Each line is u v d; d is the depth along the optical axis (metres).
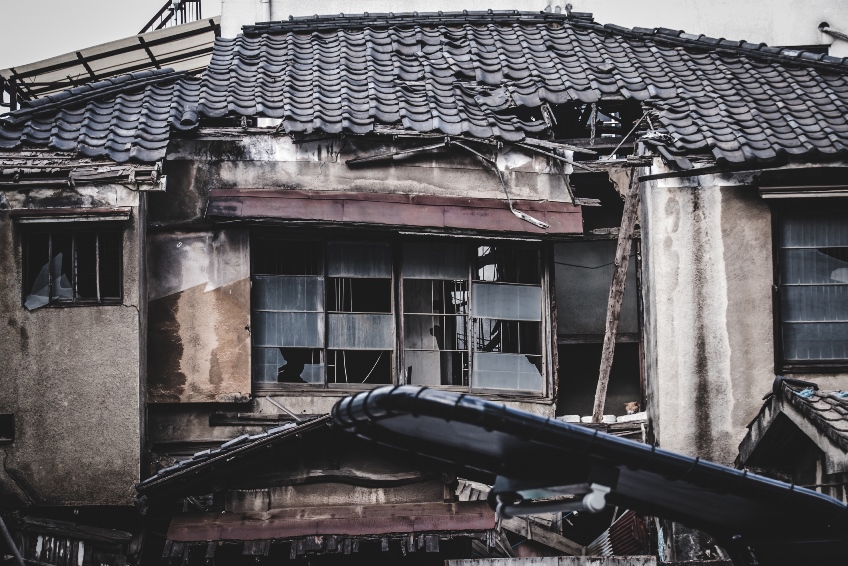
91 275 15.62
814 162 16.62
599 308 19.45
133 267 15.61
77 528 14.96
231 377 16.56
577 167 17.95
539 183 17.64
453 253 17.48
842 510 6.94
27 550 14.98
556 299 19.44
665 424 16.44
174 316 16.62
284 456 15.01
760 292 16.72
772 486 6.81
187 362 16.55
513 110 18.22
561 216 17.45
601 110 19.05
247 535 14.52
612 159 17.00
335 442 15.09
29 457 15.31
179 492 14.70
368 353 17.06
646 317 17.17
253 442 14.54
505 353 17.50
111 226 15.62
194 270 16.73
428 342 17.23
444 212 17.08
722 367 16.56
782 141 16.77
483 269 17.58
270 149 17.16
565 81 18.34
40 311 15.52
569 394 19.31
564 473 6.41
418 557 15.30
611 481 6.35
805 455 14.24
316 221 16.64
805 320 16.77
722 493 6.78
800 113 17.48
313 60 18.78
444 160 17.52
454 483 15.11
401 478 15.17
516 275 17.70
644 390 18.50
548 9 22.86
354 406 6.35
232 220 16.53
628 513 16.78
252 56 18.95
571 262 19.55
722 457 16.39
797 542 7.47
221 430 16.59
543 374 17.58
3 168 15.64
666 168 16.83
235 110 17.20
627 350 19.41
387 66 18.72
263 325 16.91
